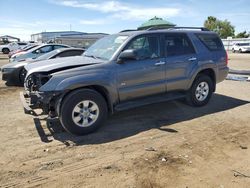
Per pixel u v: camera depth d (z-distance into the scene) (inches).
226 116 241.1
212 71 271.9
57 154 169.5
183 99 283.3
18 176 144.3
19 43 1517.0
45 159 162.9
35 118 240.5
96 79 196.5
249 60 927.7
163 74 233.3
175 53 242.1
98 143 185.6
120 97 213.2
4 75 408.2
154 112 253.3
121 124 222.5
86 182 137.8
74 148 177.9
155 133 202.5
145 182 137.1
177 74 242.7
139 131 206.8
